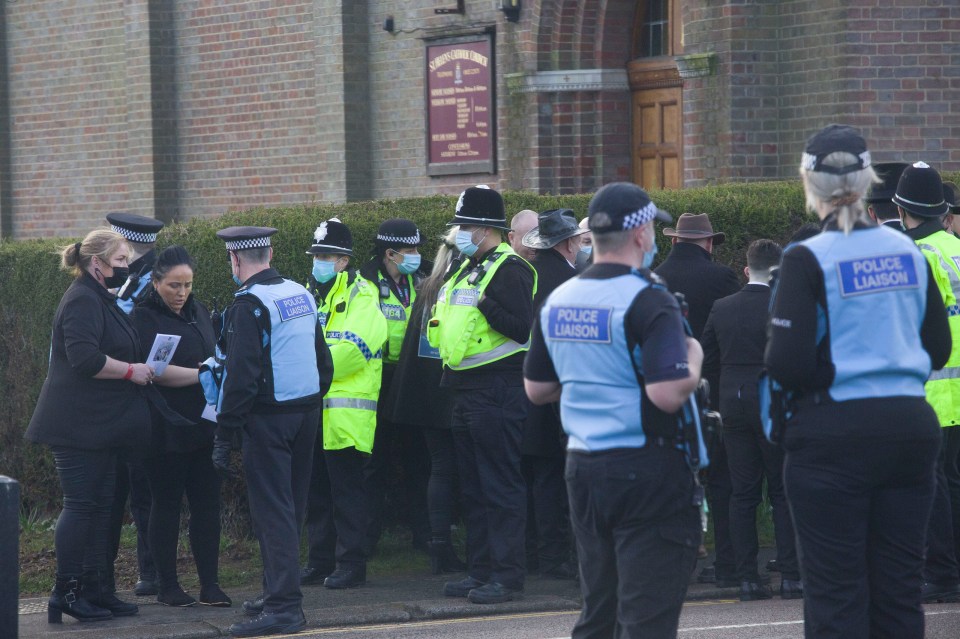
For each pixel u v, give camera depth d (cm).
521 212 3167
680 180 5350
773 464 2756
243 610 2730
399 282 3142
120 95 7175
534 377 1786
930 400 2631
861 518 1666
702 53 4844
